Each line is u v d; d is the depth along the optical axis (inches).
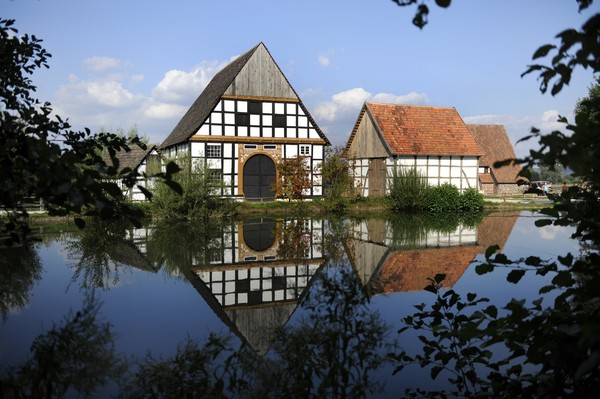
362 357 158.2
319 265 402.0
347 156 1432.1
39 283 325.4
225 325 225.9
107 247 501.7
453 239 574.2
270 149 1190.3
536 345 82.4
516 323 85.4
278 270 382.6
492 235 615.2
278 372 146.8
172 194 825.5
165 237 598.9
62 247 494.9
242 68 1165.7
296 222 815.7
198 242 552.4
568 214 98.2
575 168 66.1
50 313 249.0
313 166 1221.1
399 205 1109.7
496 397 116.5
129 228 691.4
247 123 1171.9
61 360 160.7
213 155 1149.7
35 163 84.7
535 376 107.1
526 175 103.0
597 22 61.4
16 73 133.0
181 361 167.0
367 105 1328.7
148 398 138.4
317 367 150.6
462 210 1107.9
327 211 1072.2
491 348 186.2
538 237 585.3
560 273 88.1
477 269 98.9
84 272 365.7
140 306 267.1
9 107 124.0
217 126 1150.3
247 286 325.1
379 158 1306.6
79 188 86.4
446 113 1382.9
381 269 373.7
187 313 252.8
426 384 149.6
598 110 88.6
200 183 861.8
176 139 1277.1
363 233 647.1
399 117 1331.2
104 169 91.6
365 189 1366.9
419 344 186.7
